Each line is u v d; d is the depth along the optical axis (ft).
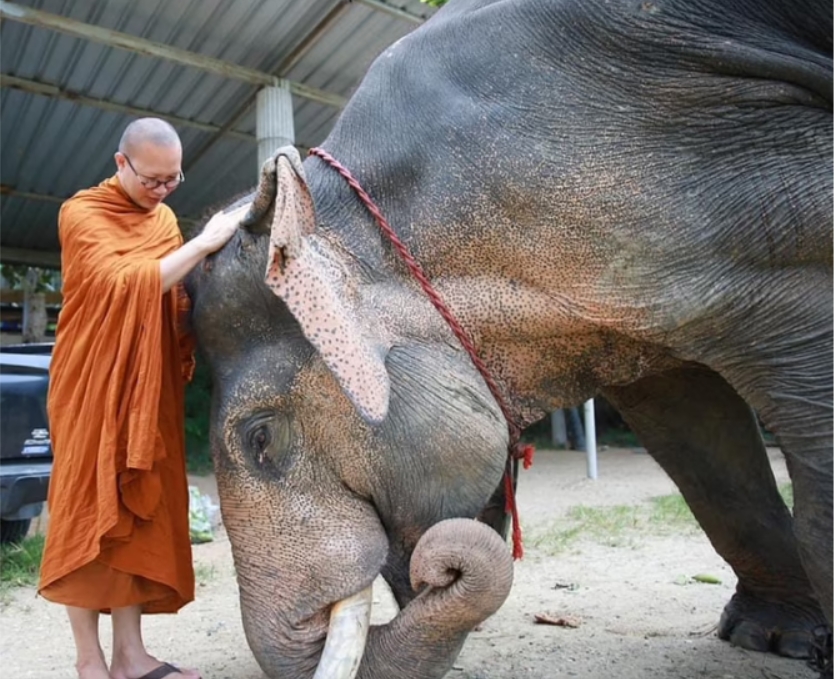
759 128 8.47
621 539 19.80
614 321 8.74
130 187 10.00
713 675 10.88
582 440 46.68
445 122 8.99
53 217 46.80
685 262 8.45
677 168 8.45
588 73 8.66
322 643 8.64
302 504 8.80
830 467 8.25
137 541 9.54
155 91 32.58
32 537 20.47
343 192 9.20
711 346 8.73
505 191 8.71
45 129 36.14
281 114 30.50
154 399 9.12
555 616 13.48
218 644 12.66
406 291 9.02
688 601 14.48
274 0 26.40
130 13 27.30
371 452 8.78
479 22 9.28
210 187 43.11
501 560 8.14
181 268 9.14
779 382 8.49
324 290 7.82
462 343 9.02
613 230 8.50
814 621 11.62
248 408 8.91
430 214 8.95
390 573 9.22
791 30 8.56
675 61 8.49
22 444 18.03
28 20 25.80
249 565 8.87
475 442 8.88
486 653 11.85
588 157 8.52
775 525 11.56
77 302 9.66
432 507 8.87
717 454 11.49
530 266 8.82
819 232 8.35
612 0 8.60
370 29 27.99
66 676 11.52
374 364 7.98
